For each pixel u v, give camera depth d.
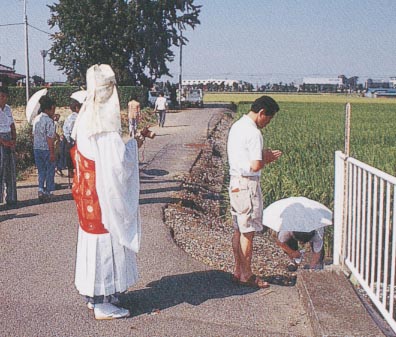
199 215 11.09
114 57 57.94
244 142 6.00
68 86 59.94
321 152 17.84
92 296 5.30
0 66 70.50
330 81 139.00
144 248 7.76
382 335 4.71
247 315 5.61
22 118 36.84
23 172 14.70
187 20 61.53
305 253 8.41
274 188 11.70
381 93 106.94
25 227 8.87
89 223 5.23
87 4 56.84
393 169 13.93
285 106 63.09
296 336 5.16
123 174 5.11
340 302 5.36
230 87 139.25
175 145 23.08
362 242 5.79
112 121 5.08
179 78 61.50
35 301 5.84
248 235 6.24
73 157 5.44
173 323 5.39
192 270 6.93
